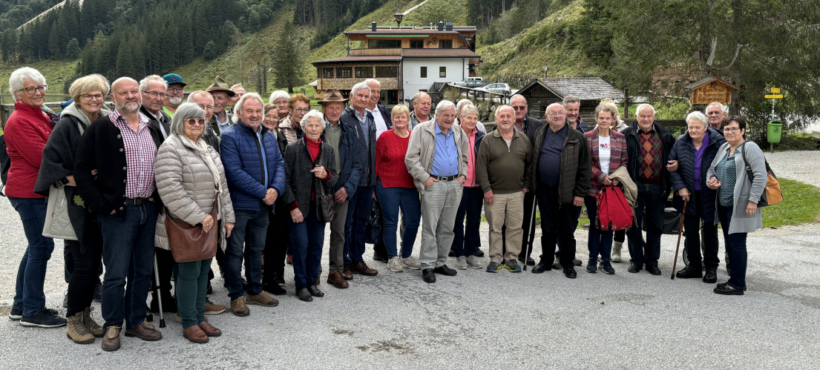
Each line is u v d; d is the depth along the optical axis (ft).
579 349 13.62
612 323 15.42
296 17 567.18
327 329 14.83
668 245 26.40
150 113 14.47
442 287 18.84
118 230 12.95
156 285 14.62
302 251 17.26
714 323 15.46
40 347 13.25
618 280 19.89
